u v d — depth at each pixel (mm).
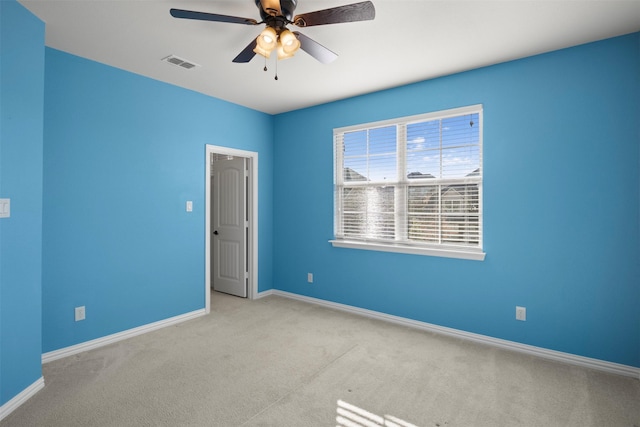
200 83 3535
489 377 2475
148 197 3393
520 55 2826
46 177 2703
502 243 2990
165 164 3535
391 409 2086
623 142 2492
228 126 4156
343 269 4059
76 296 2879
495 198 3018
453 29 2406
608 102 2541
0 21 1947
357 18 1818
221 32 2479
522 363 2701
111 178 3107
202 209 3902
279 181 4719
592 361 2613
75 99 2861
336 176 4133
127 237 3229
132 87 3242
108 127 3078
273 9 1881
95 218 3000
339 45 2646
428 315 3414
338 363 2689
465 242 3230
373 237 3820
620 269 2518
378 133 3756
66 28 2406
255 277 4570
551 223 2771
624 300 2506
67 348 2816
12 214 2045
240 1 2096
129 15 2244
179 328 3477
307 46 2104
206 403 2135
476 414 2037
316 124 4297
